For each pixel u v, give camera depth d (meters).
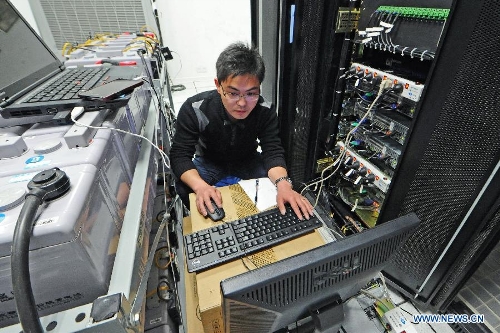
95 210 0.51
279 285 0.42
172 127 2.14
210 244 0.82
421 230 1.04
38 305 0.46
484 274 1.34
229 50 1.06
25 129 0.69
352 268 0.48
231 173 1.64
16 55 0.81
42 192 0.42
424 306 1.17
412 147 0.98
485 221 0.85
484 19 0.69
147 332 0.85
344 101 1.48
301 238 0.87
